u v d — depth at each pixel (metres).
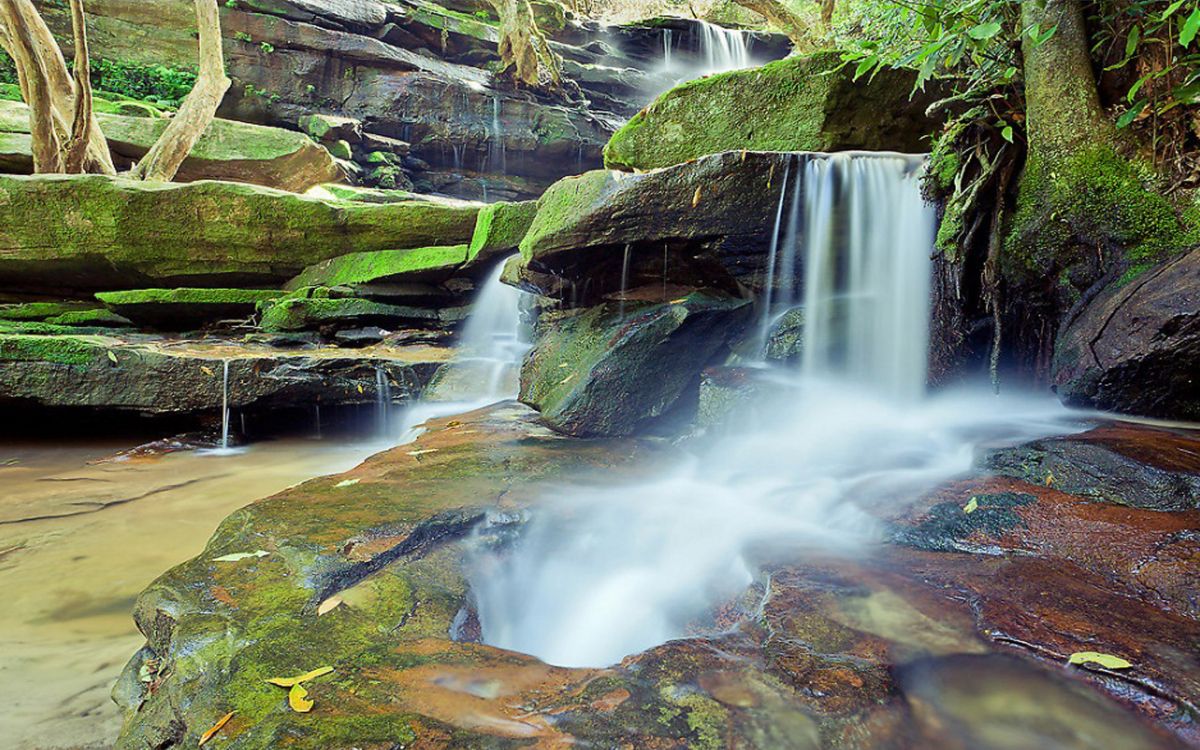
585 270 5.82
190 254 9.34
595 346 5.49
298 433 7.41
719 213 5.03
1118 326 3.76
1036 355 4.77
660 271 5.65
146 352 6.71
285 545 2.63
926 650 1.77
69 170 10.53
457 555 2.72
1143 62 4.11
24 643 2.91
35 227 8.82
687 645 1.87
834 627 1.90
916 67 5.75
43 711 2.38
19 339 6.45
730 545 2.72
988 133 4.71
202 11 11.42
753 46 22.78
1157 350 3.48
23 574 3.72
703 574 2.62
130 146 13.00
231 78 16.09
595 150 19.20
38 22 10.39
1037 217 4.42
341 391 7.19
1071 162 4.25
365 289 9.13
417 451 4.48
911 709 1.53
